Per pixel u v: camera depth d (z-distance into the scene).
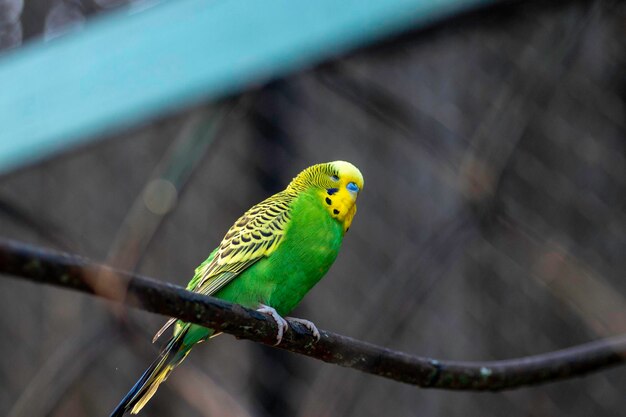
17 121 7.81
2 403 8.13
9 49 8.27
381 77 6.69
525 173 6.93
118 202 7.57
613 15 6.47
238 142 7.42
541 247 6.12
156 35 7.02
